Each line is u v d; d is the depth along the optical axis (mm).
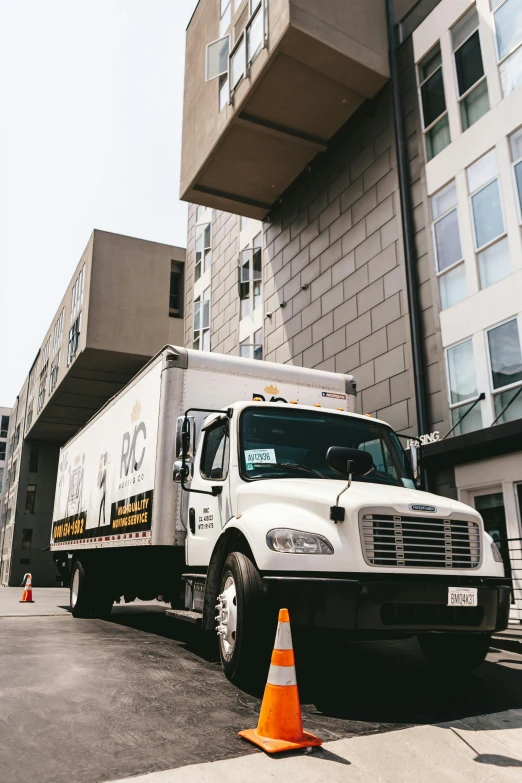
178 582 7406
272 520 4887
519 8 12312
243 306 22094
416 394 13352
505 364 11586
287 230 19656
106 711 4246
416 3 15430
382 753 3623
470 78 13398
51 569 47906
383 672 5969
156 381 7633
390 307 14648
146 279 31969
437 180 13844
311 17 14484
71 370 33406
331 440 6344
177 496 7059
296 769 3309
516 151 11984
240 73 16438
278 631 3840
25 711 4219
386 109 15688
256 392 7598
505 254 11938
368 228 15797
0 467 73562
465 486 12016
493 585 5098
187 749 3543
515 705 4773
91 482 10625
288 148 17812
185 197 19953
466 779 3371
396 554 4746
